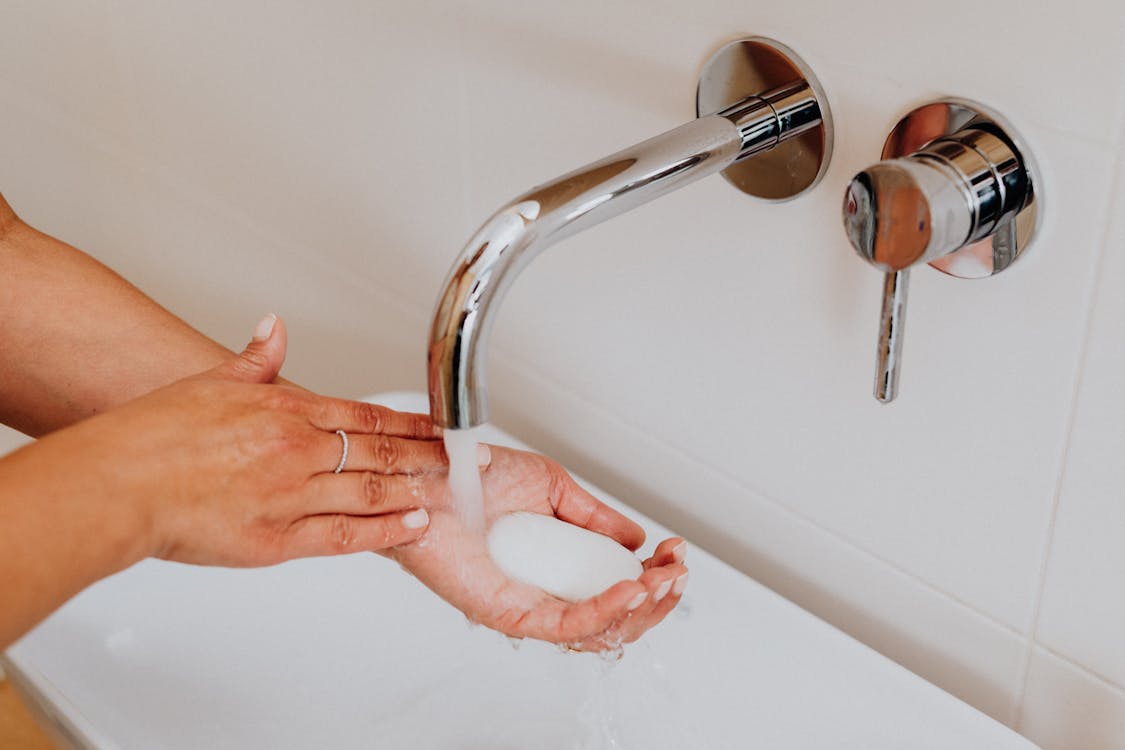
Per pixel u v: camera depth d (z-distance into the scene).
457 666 0.78
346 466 0.61
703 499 0.82
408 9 0.83
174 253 1.18
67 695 0.69
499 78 0.79
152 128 1.11
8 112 1.27
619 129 0.73
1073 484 0.61
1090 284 0.56
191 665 0.74
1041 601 0.65
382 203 0.94
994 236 0.57
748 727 0.72
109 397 0.74
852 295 0.66
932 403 0.65
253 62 0.97
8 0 1.18
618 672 0.76
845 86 0.61
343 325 1.04
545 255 0.83
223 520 0.57
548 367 0.88
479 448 0.66
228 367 0.64
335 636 0.79
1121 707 0.64
